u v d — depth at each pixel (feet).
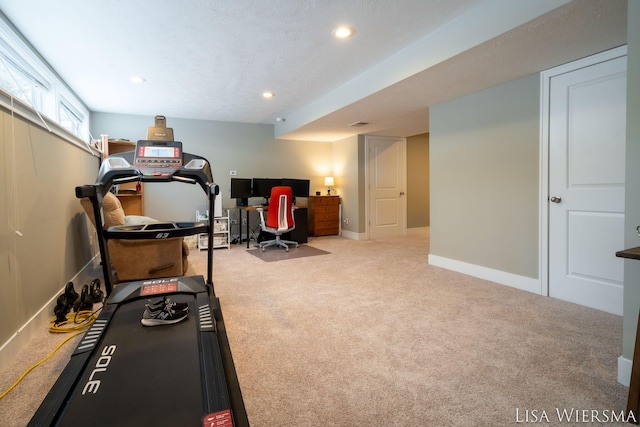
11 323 6.02
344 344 6.60
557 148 9.08
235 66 11.10
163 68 11.15
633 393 4.37
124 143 16.24
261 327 7.41
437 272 12.23
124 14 7.78
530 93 9.66
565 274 9.06
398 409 4.65
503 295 9.54
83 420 3.19
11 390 5.05
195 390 3.67
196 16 7.91
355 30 8.71
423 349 6.38
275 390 5.09
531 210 9.77
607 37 7.30
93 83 12.57
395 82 10.28
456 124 12.10
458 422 4.38
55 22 8.09
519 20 6.75
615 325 7.39
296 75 12.05
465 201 11.89
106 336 4.93
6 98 5.95
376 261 14.20
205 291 6.82
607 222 8.18
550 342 6.61
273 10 7.70
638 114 5.05
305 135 20.31
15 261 6.23
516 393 4.99
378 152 20.84
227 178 19.98
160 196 18.30
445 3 7.45
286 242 17.78
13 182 6.22
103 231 7.02
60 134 8.87
